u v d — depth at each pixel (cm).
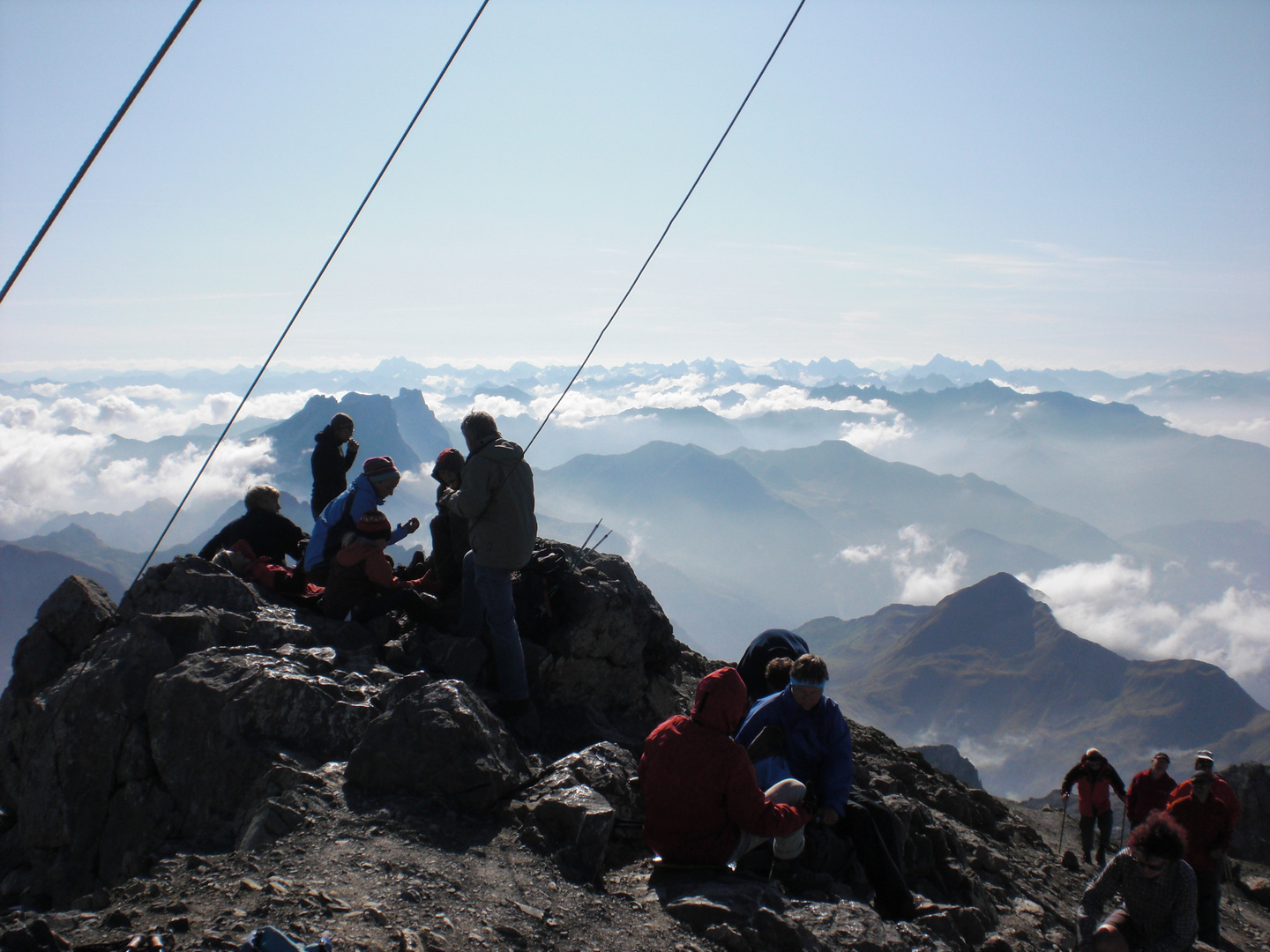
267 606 959
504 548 835
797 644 917
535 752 836
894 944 554
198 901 484
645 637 1052
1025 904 895
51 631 927
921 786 1257
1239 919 1402
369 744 649
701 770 595
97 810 720
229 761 691
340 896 492
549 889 546
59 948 414
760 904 555
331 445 1254
